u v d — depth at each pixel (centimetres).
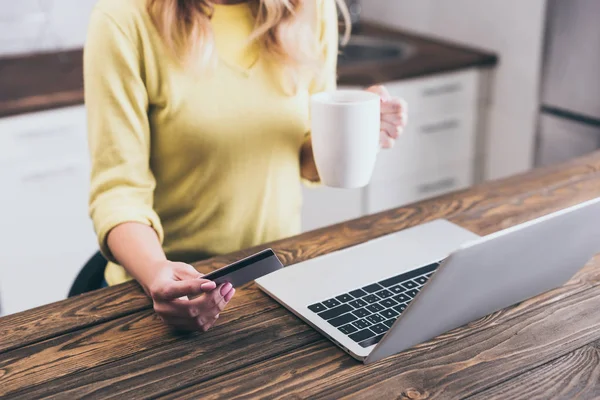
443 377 84
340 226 125
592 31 223
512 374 85
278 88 132
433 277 78
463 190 139
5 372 87
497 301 94
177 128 126
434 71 252
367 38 295
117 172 117
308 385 83
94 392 83
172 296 88
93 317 98
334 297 100
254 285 106
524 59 253
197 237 136
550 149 252
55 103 214
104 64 118
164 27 120
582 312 97
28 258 227
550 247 89
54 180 223
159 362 88
